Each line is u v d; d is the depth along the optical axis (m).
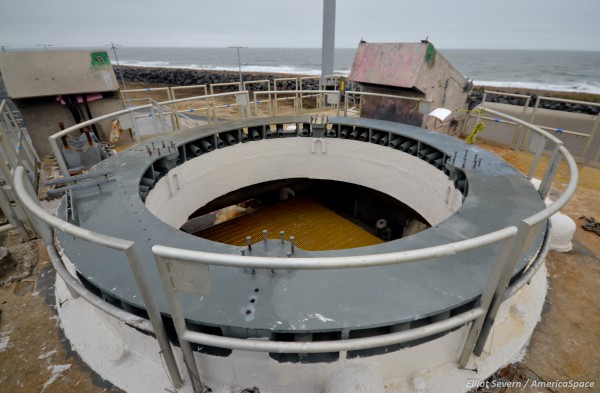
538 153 2.91
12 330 2.29
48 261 3.00
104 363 1.98
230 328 1.50
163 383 1.83
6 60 5.44
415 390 1.78
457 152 3.54
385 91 6.04
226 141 4.65
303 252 1.87
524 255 1.86
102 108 6.56
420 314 1.52
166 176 3.69
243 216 6.77
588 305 2.39
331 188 7.78
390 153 4.49
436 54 5.30
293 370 1.69
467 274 1.76
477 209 2.42
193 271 1.22
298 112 7.87
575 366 1.95
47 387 1.90
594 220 3.40
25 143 4.97
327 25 8.81
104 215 2.40
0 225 3.56
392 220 6.60
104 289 1.67
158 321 1.45
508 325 2.13
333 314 1.52
